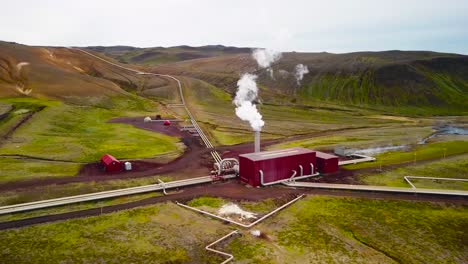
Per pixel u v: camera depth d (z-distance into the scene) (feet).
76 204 140.26
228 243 112.27
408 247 111.04
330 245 111.45
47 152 210.38
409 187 161.27
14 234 115.24
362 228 123.13
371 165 200.03
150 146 238.89
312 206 141.90
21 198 142.20
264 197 151.23
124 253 105.60
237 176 177.78
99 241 112.27
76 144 231.50
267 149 243.19
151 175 178.70
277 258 103.60
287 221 128.36
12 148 213.66
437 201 146.51
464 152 227.61
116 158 206.18
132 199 147.54
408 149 244.42
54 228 120.06
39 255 103.19
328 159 182.50
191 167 195.21
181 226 123.85
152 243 111.75
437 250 109.50
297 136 297.33
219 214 133.28
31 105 319.47
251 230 120.67
